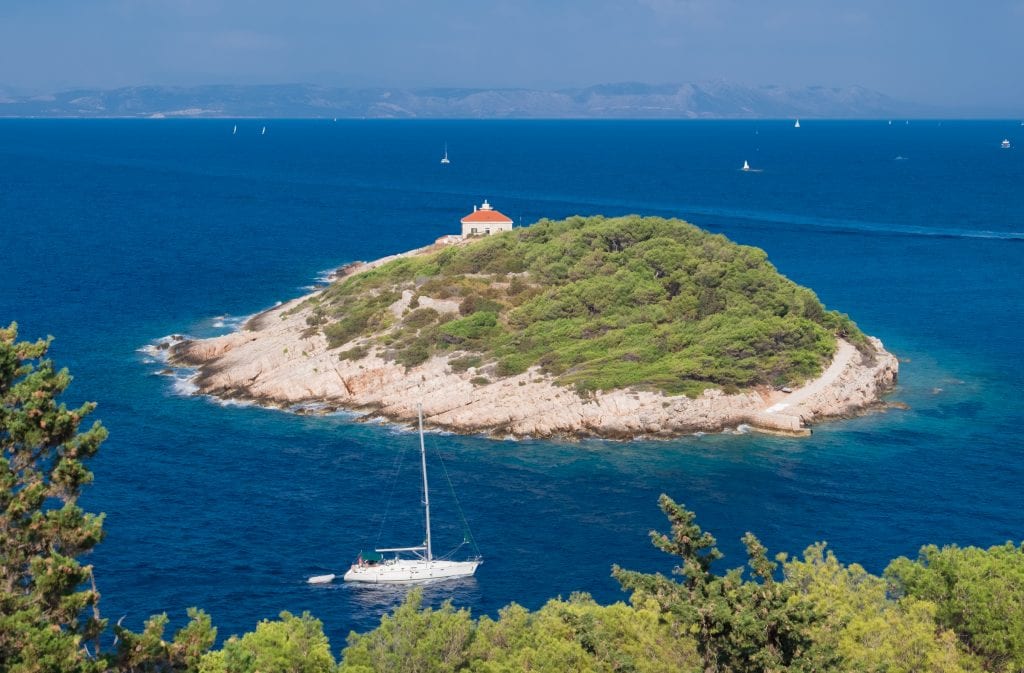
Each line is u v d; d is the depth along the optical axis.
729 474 194.00
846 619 96.25
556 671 91.00
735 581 87.00
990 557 109.94
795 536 167.75
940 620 104.50
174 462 195.75
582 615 98.12
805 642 84.25
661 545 91.00
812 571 109.25
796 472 194.75
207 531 167.25
